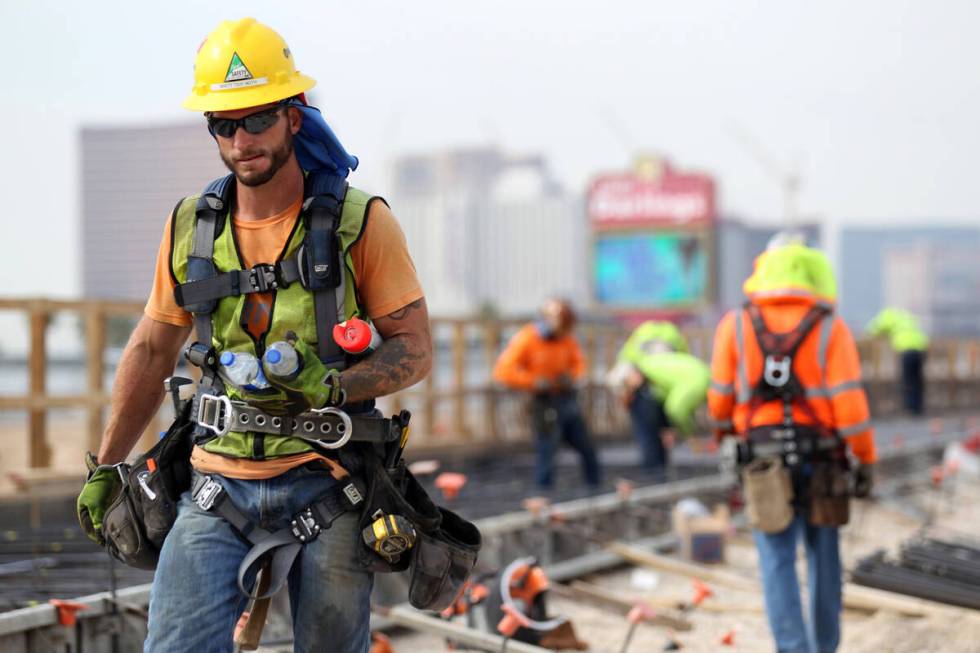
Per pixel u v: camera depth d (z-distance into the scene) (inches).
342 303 437.7
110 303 1371.8
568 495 1466.5
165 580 427.8
